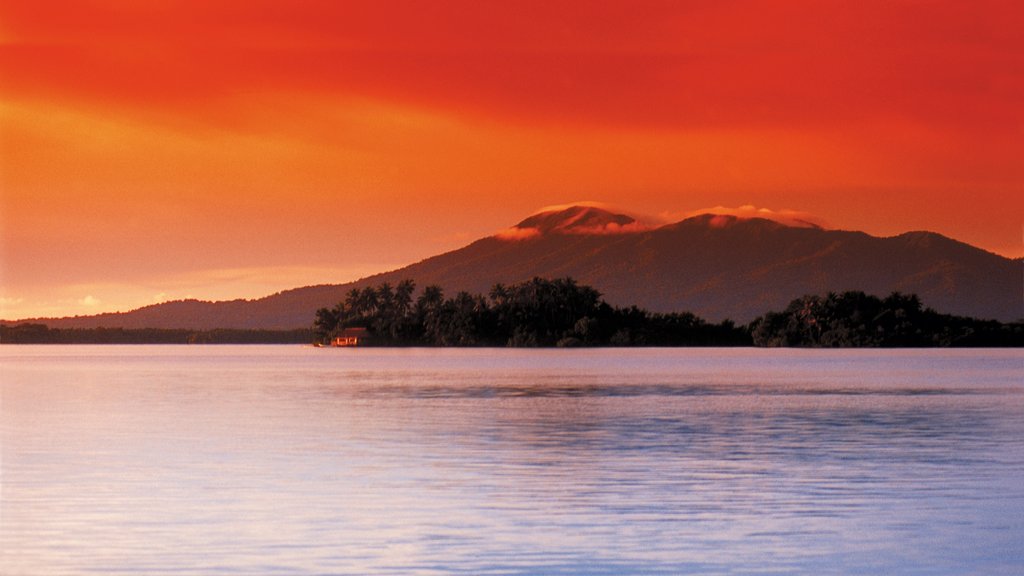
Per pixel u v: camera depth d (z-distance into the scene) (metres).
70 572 36.38
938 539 40.66
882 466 59.12
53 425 84.38
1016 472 56.69
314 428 81.56
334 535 41.31
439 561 37.62
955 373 191.75
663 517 44.56
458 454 64.50
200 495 49.47
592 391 134.62
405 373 198.50
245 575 35.97
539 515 44.97
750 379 168.38
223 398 120.69
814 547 39.50
